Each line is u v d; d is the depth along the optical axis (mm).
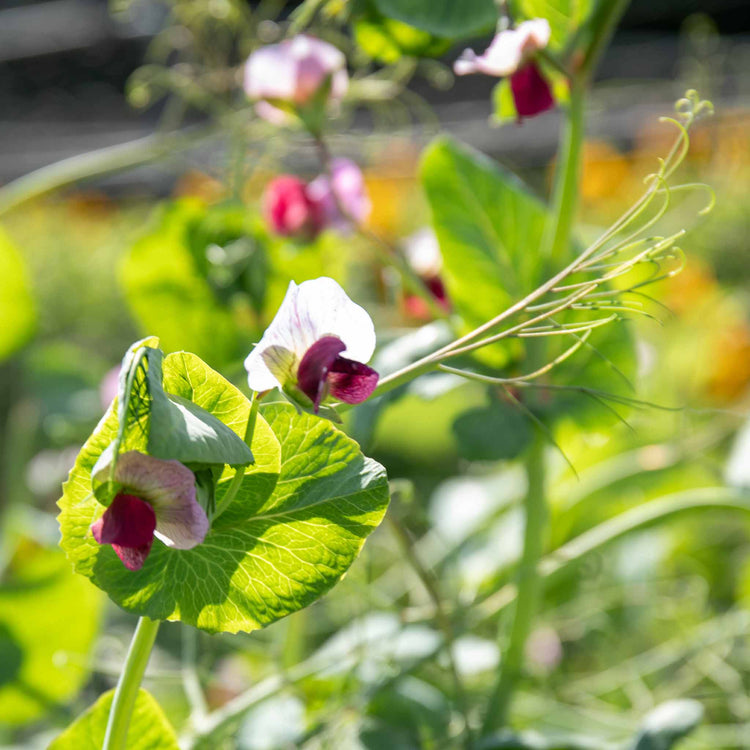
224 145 1176
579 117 698
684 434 1000
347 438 554
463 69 671
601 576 1149
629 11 4258
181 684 995
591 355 728
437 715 755
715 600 1212
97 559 545
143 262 843
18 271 1041
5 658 808
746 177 2199
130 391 515
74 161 922
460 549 1049
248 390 742
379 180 2371
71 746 605
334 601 838
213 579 555
